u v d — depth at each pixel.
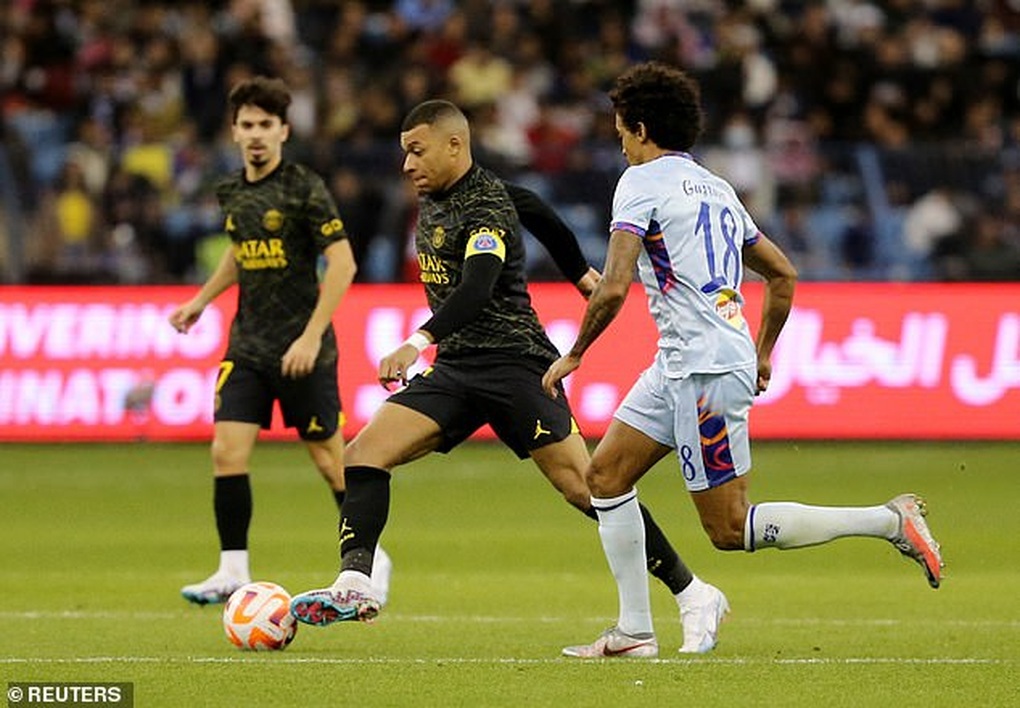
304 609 27.89
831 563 44.72
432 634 32.41
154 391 70.44
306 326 36.47
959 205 77.81
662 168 27.70
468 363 29.89
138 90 87.06
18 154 75.75
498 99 86.56
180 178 77.38
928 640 31.62
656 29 91.81
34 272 75.12
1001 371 70.38
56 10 90.62
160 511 54.81
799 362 70.38
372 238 75.81
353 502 28.94
